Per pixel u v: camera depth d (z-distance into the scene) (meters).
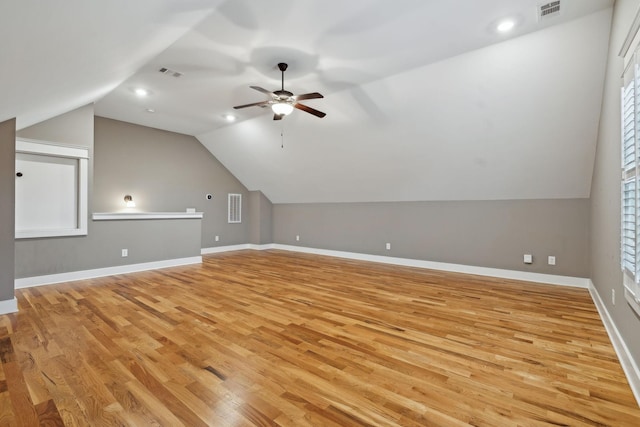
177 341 2.54
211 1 2.35
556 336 2.64
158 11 2.05
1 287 3.18
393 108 4.37
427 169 5.12
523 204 4.77
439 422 1.59
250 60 3.55
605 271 2.99
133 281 4.59
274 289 4.16
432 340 2.57
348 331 2.75
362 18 2.78
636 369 1.86
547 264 4.59
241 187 8.16
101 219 4.93
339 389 1.88
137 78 4.07
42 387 1.89
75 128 4.65
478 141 4.30
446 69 3.61
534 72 3.30
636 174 1.82
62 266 4.56
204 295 3.87
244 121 5.94
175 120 5.94
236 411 1.67
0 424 1.57
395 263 6.15
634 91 1.84
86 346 2.44
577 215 4.37
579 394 1.82
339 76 3.93
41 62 1.98
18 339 2.57
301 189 7.27
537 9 2.66
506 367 2.13
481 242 5.16
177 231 5.86
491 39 3.11
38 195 4.47
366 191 6.30
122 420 1.60
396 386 1.91
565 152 3.93
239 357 2.27
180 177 6.94
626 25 2.17
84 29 1.76
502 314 3.19
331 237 7.18
